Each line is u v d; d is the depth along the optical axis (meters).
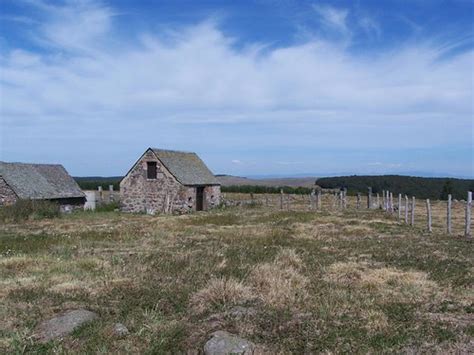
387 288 11.10
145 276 12.05
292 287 10.64
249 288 10.31
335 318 8.73
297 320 8.53
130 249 16.83
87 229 23.41
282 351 7.28
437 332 8.02
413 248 16.83
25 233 22.22
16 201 32.53
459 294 10.58
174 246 17.52
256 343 7.59
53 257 14.74
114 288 10.77
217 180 44.38
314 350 7.39
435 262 14.16
